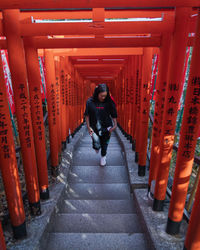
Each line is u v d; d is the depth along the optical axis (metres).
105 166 3.83
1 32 1.52
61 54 2.68
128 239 1.87
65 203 2.61
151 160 2.18
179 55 1.49
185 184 1.50
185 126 1.37
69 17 1.90
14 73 1.59
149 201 2.15
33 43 1.83
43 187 2.24
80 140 5.96
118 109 7.21
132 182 2.74
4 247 1.29
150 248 1.70
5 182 1.49
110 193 2.91
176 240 1.65
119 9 1.61
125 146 4.32
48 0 1.15
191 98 1.29
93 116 3.19
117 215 2.29
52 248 1.78
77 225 2.14
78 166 3.83
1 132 1.39
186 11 1.41
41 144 2.09
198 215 1.24
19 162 3.29
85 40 1.81
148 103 2.57
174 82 1.55
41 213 2.02
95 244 1.81
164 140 1.74
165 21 1.46
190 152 1.41
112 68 6.07
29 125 1.73
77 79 6.35
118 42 1.84
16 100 1.65
